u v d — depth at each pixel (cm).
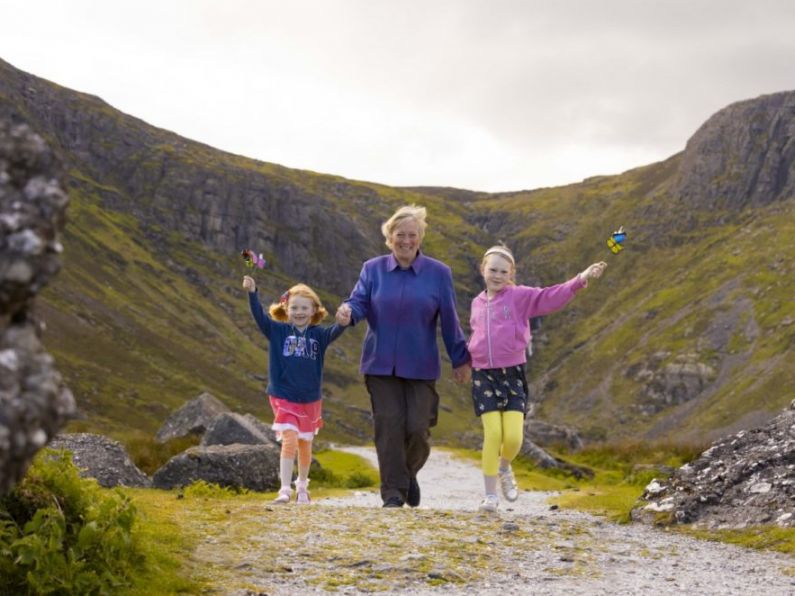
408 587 622
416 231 1103
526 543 786
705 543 846
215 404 3300
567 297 1008
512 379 1025
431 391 1119
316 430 1137
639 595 626
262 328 1110
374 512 896
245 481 1742
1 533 502
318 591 596
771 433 1060
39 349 320
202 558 663
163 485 1680
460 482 2705
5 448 291
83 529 521
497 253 1034
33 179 320
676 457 3322
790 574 711
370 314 1112
